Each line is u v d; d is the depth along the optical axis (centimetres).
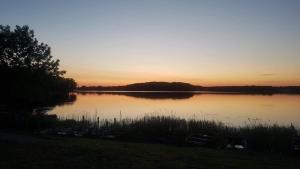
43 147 1625
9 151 1479
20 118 2844
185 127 2922
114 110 6494
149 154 1590
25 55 3366
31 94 3334
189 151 1848
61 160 1334
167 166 1320
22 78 3281
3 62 3259
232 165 1446
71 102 9419
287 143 2317
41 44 3497
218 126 3102
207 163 1448
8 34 3300
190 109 6931
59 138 2225
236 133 2750
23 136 2181
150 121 3078
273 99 12069
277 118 5022
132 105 8344
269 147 2298
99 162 1330
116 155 1489
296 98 13200
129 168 1252
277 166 1524
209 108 7238
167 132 2805
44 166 1227
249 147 2314
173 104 8981
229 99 12450
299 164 1631
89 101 10356
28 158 1347
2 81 3253
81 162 1313
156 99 12656
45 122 2888
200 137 2627
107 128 2945
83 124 3173
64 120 3403
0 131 2455
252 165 1495
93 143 1947
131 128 2866
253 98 13500
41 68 3466
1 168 1165
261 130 2603
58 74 3709
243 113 5884
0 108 3344
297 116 5309
